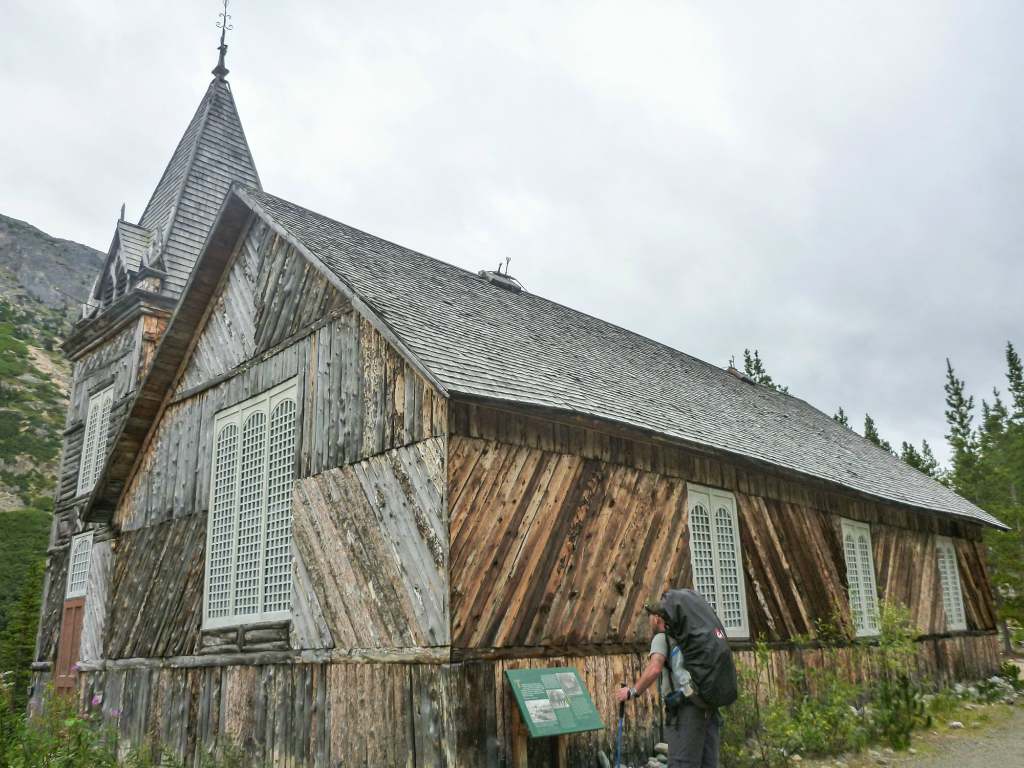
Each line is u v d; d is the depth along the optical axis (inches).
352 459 358.3
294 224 457.7
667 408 484.1
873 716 428.5
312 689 347.6
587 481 372.5
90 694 516.7
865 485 604.1
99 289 812.6
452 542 299.9
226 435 461.4
